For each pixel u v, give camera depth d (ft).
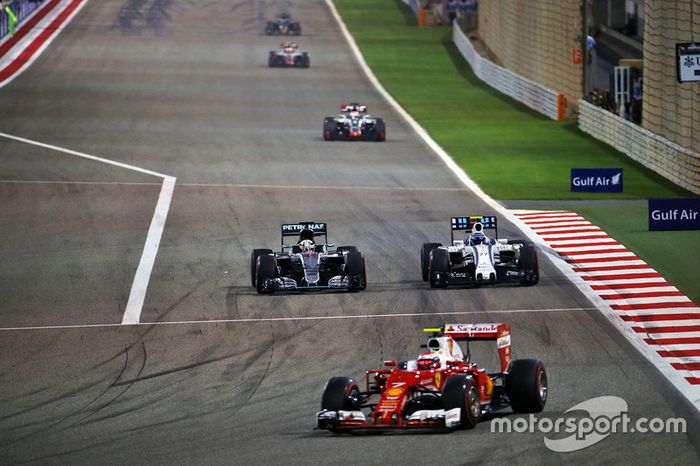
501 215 477.77
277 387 261.03
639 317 319.47
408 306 334.44
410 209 494.59
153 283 372.58
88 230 456.45
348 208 498.28
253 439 220.43
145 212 490.49
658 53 605.73
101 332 316.81
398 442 212.02
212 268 391.86
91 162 612.29
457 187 552.41
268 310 334.24
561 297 341.82
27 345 305.53
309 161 627.87
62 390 264.31
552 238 429.79
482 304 334.65
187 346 300.40
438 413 208.95
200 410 244.42
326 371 273.33
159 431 229.45
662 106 604.49
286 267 367.25
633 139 630.74
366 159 636.48
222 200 517.14
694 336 299.38
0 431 233.35
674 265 381.40
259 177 577.84
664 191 540.93
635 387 253.03
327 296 348.79
